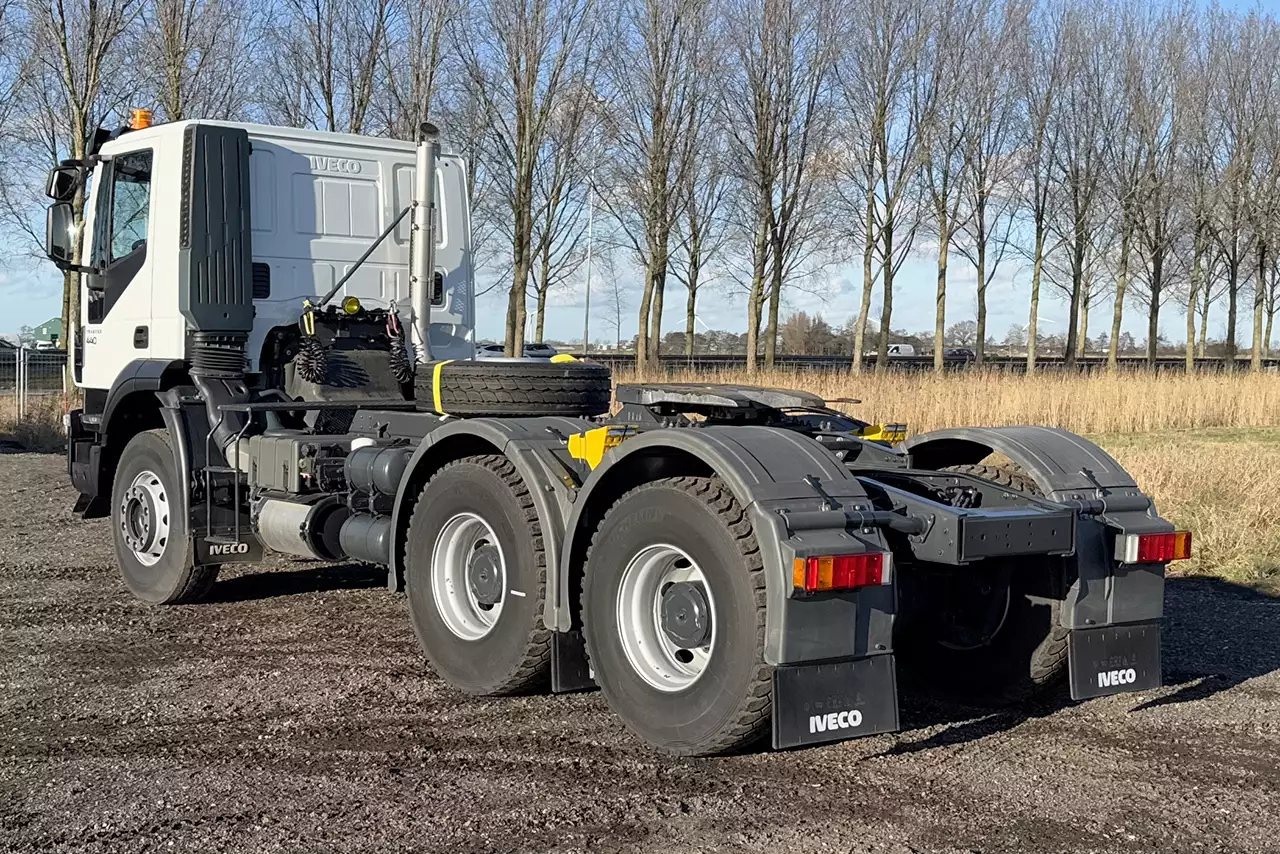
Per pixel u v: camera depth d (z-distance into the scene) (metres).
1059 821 4.30
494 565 5.65
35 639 6.91
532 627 5.40
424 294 7.96
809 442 4.82
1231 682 6.15
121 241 8.33
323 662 6.39
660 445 4.84
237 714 5.51
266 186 7.88
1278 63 43.28
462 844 4.06
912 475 5.58
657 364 37.28
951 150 40.66
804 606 4.39
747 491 4.48
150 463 7.77
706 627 4.70
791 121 37.47
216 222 7.55
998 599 5.52
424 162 7.94
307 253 8.03
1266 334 60.03
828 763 4.88
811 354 70.56
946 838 4.14
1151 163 43.72
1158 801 4.50
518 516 5.45
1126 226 44.34
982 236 44.59
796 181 38.28
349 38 28.88
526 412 6.66
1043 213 44.69
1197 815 4.37
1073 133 43.66
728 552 4.53
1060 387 23.69
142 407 8.27
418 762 4.86
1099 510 5.26
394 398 7.74
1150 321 46.06
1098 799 4.52
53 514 11.88
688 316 46.72
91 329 8.68
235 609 7.66
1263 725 5.42
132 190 8.20
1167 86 43.56
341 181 8.17
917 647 5.87
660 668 4.93
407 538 6.09
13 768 4.81
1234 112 43.47
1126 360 54.38
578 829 4.19
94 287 8.58
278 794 4.51
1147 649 5.36
